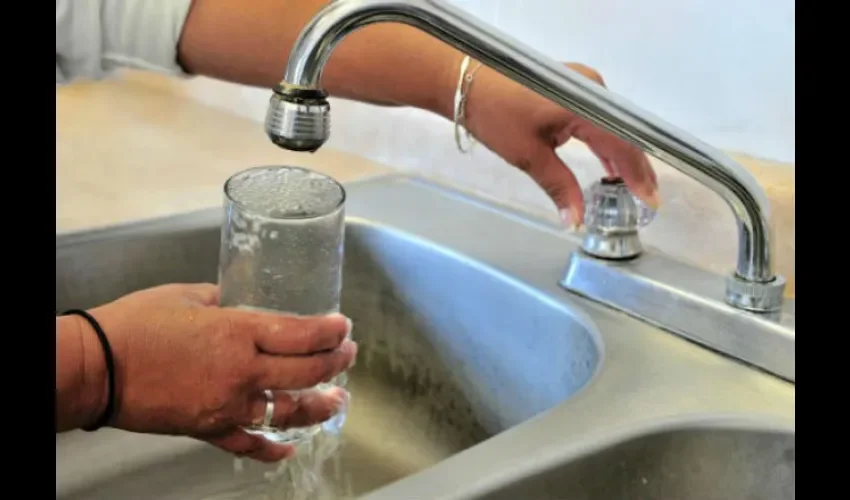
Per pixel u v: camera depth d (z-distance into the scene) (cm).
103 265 73
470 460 45
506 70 46
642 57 70
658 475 49
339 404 50
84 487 67
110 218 81
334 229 48
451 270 72
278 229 47
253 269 48
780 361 55
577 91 48
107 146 105
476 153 84
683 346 58
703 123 67
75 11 71
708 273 63
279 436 50
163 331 45
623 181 64
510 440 47
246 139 109
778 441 49
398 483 43
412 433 74
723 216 66
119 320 46
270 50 68
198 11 71
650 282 61
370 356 79
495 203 83
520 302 67
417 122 90
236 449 49
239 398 45
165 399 45
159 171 96
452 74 62
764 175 63
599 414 50
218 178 94
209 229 77
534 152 60
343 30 39
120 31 72
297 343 44
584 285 65
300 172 50
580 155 73
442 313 73
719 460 50
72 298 72
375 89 66
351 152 99
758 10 62
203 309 47
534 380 66
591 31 73
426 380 75
